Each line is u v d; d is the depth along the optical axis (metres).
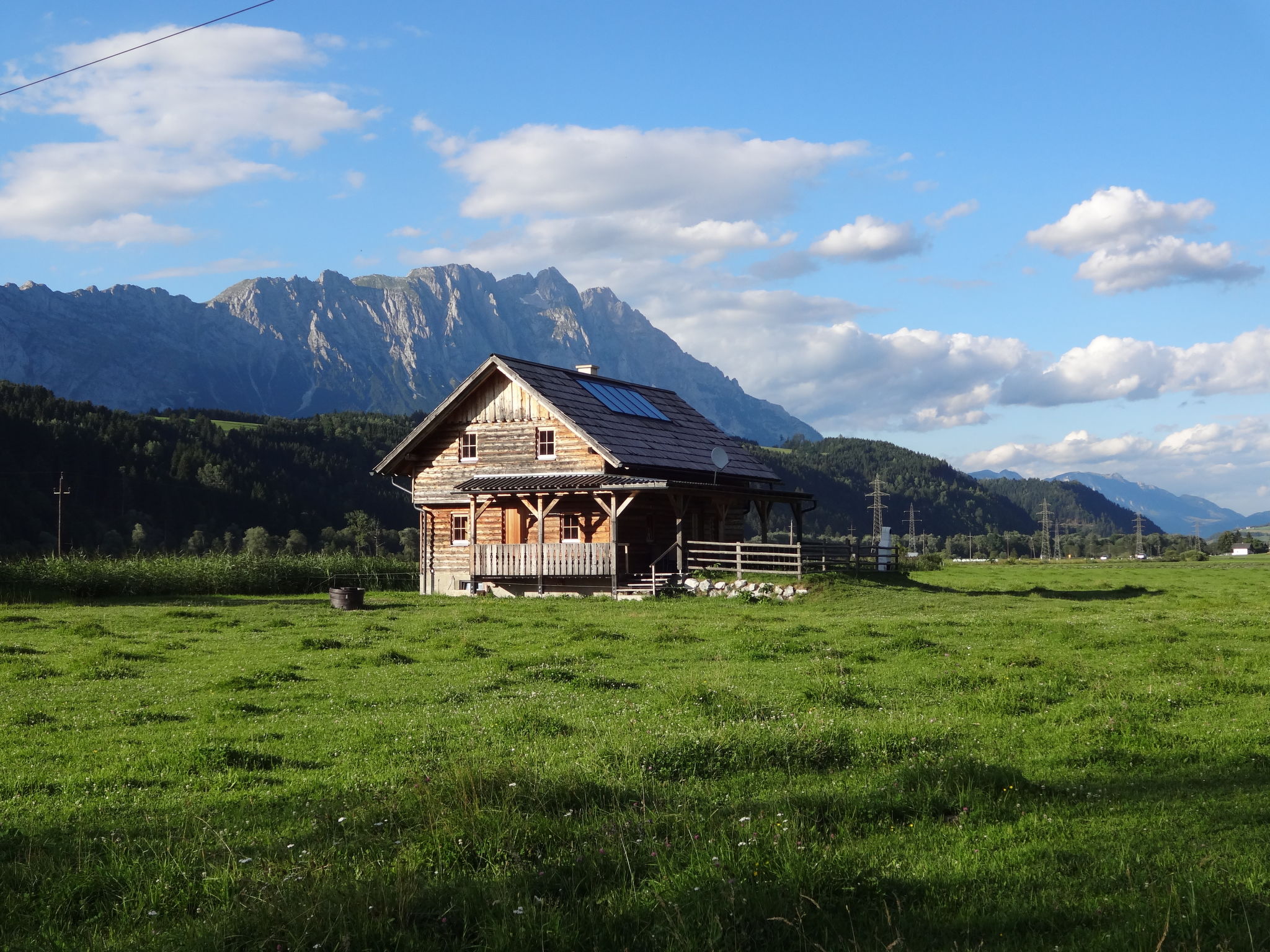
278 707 16.80
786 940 6.60
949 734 13.05
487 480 46.97
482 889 7.25
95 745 13.86
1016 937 6.60
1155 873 7.60
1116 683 16.92
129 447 185.50
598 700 16.77
